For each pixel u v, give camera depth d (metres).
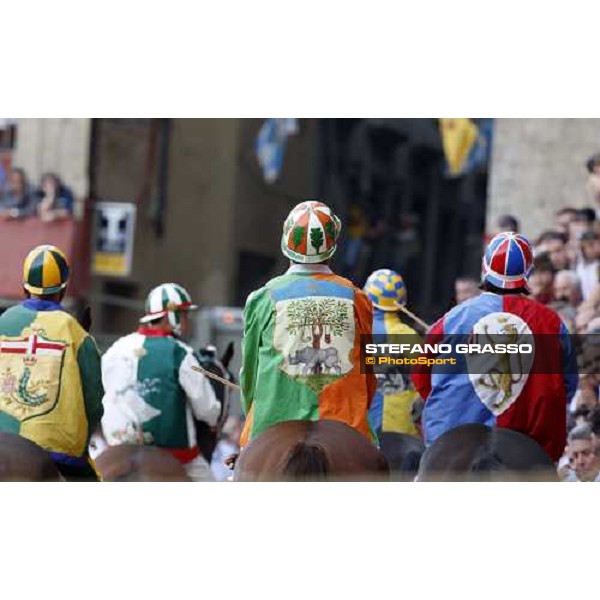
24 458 20.23
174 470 24.08
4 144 52.56
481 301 21.09
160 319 24.91
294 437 19.53
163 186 55.62
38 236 51.44
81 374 20.83
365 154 64.56
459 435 20.75
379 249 65.44
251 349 20.05
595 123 42.25
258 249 60.12
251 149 59.16
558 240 37.19
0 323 20.88
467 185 66.69
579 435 27.20
